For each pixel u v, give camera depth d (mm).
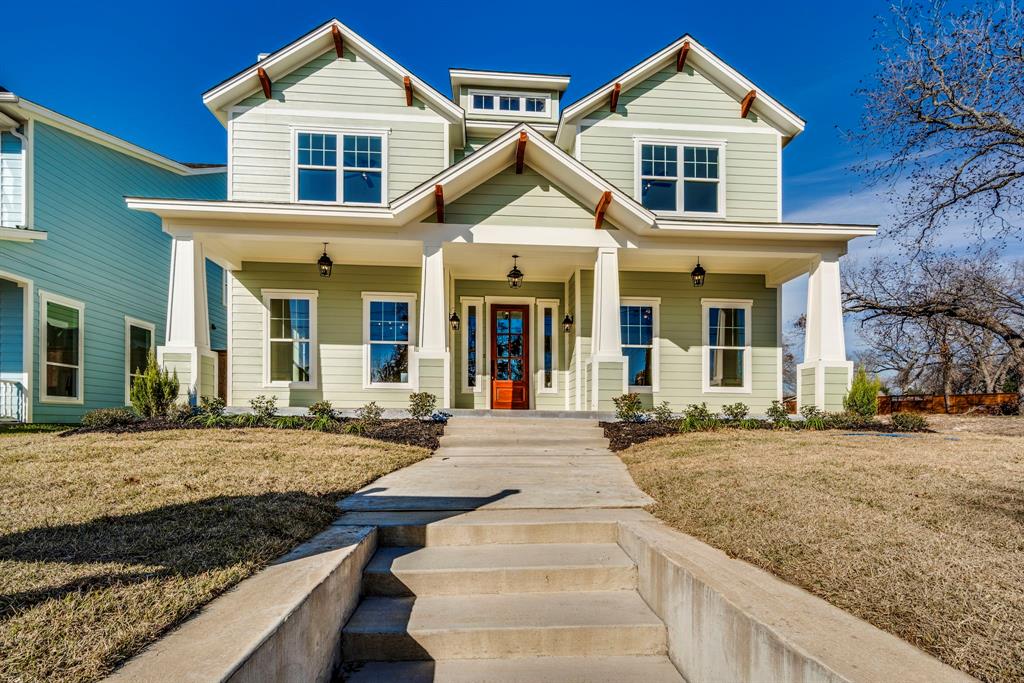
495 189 10195
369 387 11742
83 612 2273
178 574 2770
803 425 9375
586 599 3598
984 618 2275
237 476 5156
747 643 2375
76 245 12258
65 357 11969
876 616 2359
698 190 11898
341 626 3115
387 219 9609
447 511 4586
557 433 8875
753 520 3799
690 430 8727
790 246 10516
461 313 12836
